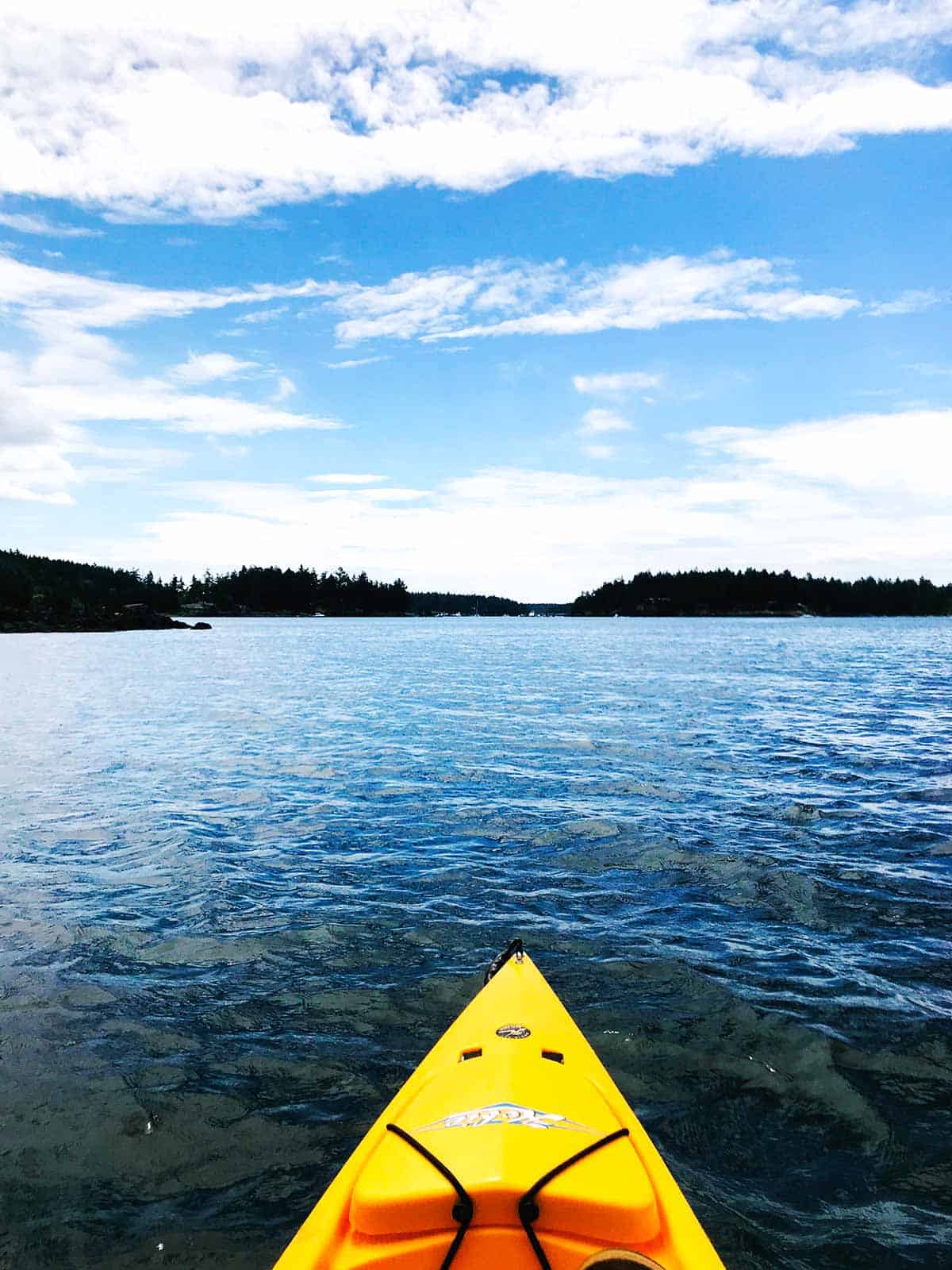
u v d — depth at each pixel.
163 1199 1.44
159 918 2.60
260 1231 1.37
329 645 28.28
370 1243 1.07
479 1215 1.05
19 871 3.06
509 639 33.25
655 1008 2.01
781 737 6.06
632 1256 0.99
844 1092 1.69
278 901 2.74
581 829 3.54
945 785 4.37
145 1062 1.82
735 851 3.21
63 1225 1.38
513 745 5.77
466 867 3.07
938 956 2.28
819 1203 1.42
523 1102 1.33
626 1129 1.27
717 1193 1.44
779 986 2.11
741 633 40.12
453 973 2.21
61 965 2.26
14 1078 1.76
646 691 10.07
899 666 14.95
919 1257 1.32
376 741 6.05
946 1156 1.53
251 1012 2.02
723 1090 1.71
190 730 6.78
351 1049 1.86
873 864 3.05
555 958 2.28
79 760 5.39
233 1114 1.65
